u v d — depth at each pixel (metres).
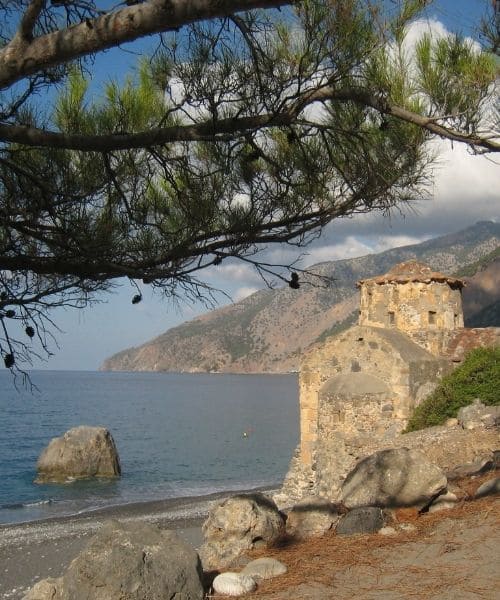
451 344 24.81
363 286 26.45
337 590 6.88
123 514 30.12
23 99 6.30
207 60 5.92
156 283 7.09
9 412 100.94
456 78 6.04
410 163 6.81
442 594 6.43
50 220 6.58
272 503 9.62
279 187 7.09
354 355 22.94
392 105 5.95
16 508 33.50
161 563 6.82
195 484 41.56
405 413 21.61
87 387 192.62
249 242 7.12
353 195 7.03
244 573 7.71
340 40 5.47
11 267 6.41
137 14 4.28
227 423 86.25
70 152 6.61
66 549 22.80
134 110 6.41
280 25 5.70
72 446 42.84
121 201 6.89
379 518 9.11
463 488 11.56
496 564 7.01
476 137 6.01
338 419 22.09
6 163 5.84
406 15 5.50
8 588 18.58
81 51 4.47
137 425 83.19
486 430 17.83
